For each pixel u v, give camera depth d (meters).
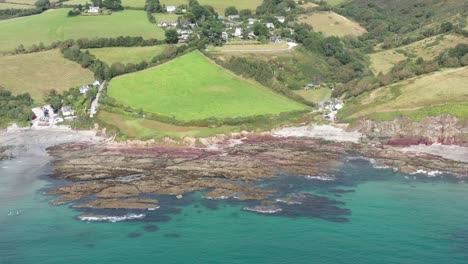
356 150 164.38
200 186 129.75
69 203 119.38
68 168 148.12
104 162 153.62
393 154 158.62
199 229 105.25
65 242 100.00
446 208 116.12
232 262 92.31
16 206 118.12
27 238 101.81
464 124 170.38
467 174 140.00
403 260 92.69
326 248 97.06
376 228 105.38
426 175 139.75
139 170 144.88
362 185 131.62
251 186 129.88
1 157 160.88
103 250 96.62
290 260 93.00
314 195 123.88
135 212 113.50
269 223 107.94
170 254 95.06
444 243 98.94
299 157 156.12
